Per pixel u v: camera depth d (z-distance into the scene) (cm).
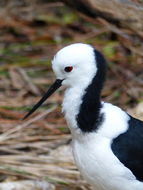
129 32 1176
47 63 1268
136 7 1114
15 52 1312
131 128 802
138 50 1225
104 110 798
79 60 777
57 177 995
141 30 1140
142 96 1180
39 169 1004
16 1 1438
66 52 778
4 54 1304
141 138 798
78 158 812
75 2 1146
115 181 792
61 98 1178
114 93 1195
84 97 792
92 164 796
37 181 980
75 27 1373
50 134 1100
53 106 1157
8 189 954
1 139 1063
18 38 1352
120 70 1245
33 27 1384
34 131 1102
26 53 1307
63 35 1358
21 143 1067
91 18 1201
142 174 801
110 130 788
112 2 1114
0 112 1140
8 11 1410
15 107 1156
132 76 1229
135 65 1257
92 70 782
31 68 1262
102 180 801
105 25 1185
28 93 1198
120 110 815
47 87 1213
